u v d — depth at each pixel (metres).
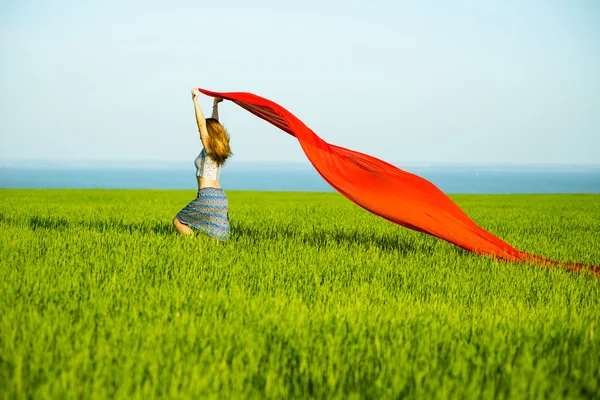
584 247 10.56
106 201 22.91
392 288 6.33
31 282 5.57
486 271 7.54
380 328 4.62
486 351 4.21
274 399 3.39
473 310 5.37
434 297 5.91
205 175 8.67
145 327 4.42
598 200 34.97
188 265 6.83
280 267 6.93
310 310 5.10
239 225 12.66
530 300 6.12
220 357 3.88
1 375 3.52
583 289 6.63
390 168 9.75
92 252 7.41
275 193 44.69
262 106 9.12
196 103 8.54
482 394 3.44
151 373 3.56
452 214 9.10
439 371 3.73
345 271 7.09
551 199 36.72
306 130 8.93
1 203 19.58
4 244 7.80
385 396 3.40
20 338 4.05
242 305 5.17
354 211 19.66
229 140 8.63
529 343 4.37
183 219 8.81
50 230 9.73
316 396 3.49
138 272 6.37
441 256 8.56
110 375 3.51
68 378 3.41
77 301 5.13
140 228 10.66
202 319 4.58
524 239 11.71
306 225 13.14
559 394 3.49
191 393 3.31
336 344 4.14
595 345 4.41
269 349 4.15
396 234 11.83
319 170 8.58
